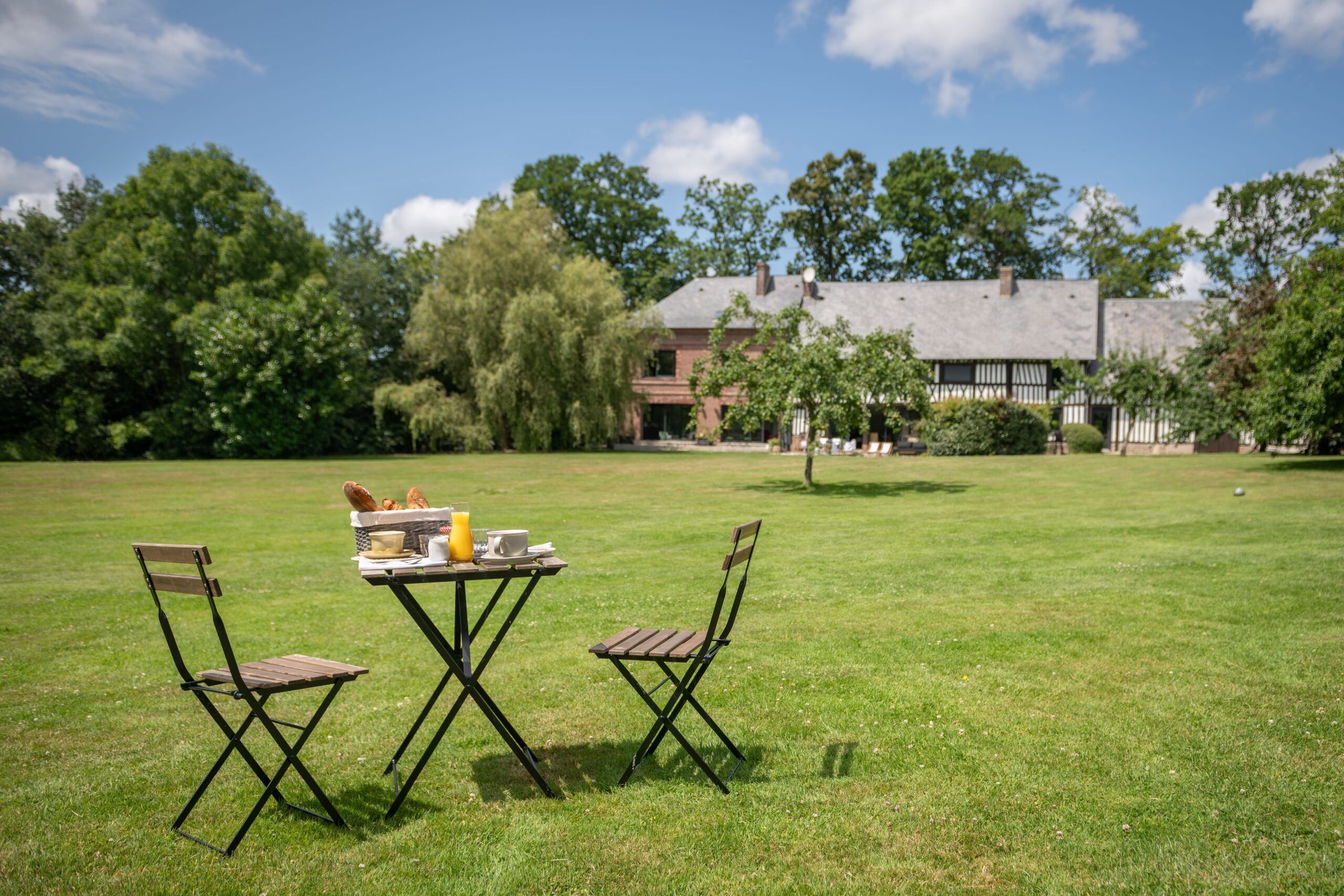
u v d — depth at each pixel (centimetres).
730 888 299
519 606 381
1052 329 3653
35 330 3375
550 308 3403
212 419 3344
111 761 422
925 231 4969
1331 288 1959
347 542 1174
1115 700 488
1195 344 3403
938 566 936
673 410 4275
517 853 325
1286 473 1933
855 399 1853
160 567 980
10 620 720
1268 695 489
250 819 335
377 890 300
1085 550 1022
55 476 2373
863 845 329
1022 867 311
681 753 427
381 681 545
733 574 908
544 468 2595
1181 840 329
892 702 493
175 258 3475
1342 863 309
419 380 3928
